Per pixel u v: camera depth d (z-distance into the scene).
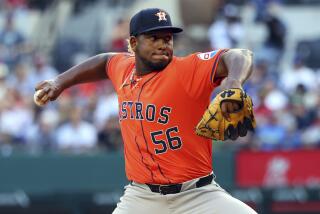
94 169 38.59
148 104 17.36
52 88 19.61
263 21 55.09
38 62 51.81
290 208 38.53
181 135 17.28
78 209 38.66
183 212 17.70
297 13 57.34
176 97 17.08
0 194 38.75
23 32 58.66
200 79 16.80
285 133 42.97
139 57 17.41
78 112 43.66
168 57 17.14
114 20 58.38
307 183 37.84
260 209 38.12
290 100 45.75
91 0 60.03
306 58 54.03
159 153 17.48
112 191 38.41
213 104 15.28
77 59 55.50
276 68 51.94
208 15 50.16
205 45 49.69
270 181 38.09
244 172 38.25
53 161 38.72
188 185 17.56
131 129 17.78
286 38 54.91
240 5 56.03
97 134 43.41
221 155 38.31
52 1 61.09
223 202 17.52
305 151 37.97
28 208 39.16
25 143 44.50
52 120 44.50
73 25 58.66
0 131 44.78
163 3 58.69
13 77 51.53
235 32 53.97
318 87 46.84
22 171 38.78
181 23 50.16
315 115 44.31
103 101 45.69
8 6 60.03
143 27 16.95
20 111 46.28
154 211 17.91
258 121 43.69
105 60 19.28
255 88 47.41
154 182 17.70
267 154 38.16
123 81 18.23
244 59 15.77
